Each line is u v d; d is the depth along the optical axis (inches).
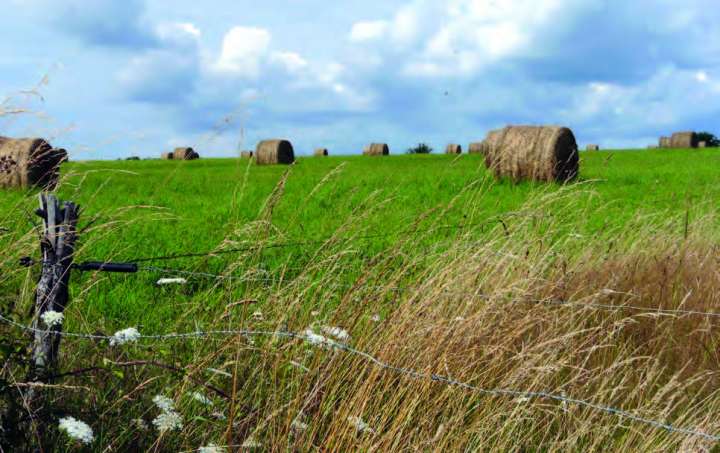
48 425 114.3
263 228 160.1
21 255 161.3
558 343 159.9
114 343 131.2
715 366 191.3
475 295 154.6
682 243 259.6
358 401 123.6
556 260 197.3
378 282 163.8
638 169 928.3
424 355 135.9
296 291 157.6
